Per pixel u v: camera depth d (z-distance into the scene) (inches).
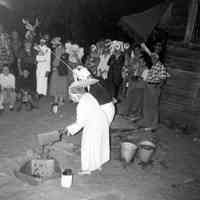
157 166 226.4
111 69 345.1
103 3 534.0
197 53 300.7
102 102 198.5
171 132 304.7
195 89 304.3
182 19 319.0
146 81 300.4
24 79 341.4
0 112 288.5
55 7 507.5
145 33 306.7
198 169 230.5
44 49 331.9
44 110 309.0
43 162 191.5
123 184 195.6
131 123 307.7
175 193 193.3
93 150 195.9
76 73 198.8
